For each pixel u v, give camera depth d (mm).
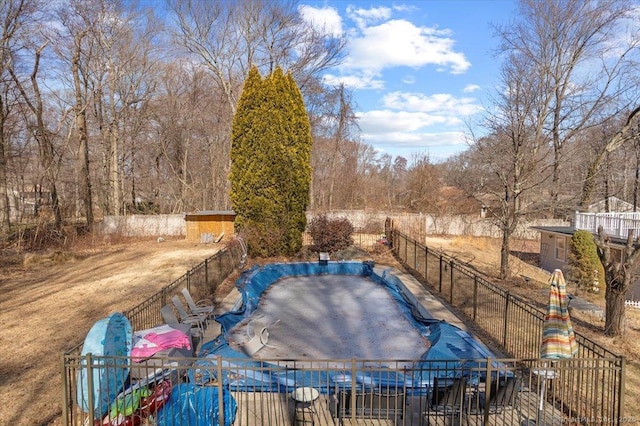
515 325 8266
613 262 8711
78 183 29078
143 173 39219
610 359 4945
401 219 22641
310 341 8305
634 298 15555
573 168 19875
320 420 5125
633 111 14070
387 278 13719
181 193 37062
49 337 8391
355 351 7758
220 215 23906
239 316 9562
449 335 7602
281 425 4980
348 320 9719
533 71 16688
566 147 21453
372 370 4895
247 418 5094
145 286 12898
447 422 5098
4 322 9422
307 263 15648
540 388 5512
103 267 16266
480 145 15828
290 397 5574
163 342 6227
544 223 30516
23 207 28672
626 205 29938
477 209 36688
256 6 28609
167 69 33812
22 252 19391
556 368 4848
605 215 18516
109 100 31953
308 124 18688
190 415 4852
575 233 16125
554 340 5230
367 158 56156
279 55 29828
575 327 9336
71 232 24000
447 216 32562
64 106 30641
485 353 6805
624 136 15945
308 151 18672
